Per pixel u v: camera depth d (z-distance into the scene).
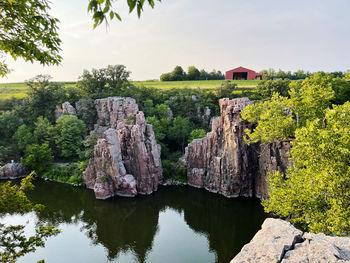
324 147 16.20
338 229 15.02
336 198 16.31
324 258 7.32
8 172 63.28
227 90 92.00
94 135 65.62
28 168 65.69
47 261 31.16
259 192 53.06
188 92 100.31
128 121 61.09
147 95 95.44
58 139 70.69
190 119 89.44
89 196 53.25
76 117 75.19
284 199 20.39
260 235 8.92
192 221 43.72
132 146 56.22
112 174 53.34
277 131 25.36
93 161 56.72
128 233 39.12
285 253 7.82
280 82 76.00
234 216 44.97
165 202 51.97
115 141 54.62
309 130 17.97
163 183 62.38
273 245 8.14
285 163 46.78
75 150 72.00
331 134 16.78
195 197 54.41
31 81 83.25
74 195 53.59
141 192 55.84
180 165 66.88
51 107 84.06
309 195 18.27
